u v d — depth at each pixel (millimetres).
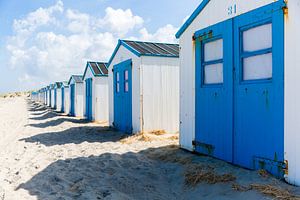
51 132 13328
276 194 3832
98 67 18875
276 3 4562
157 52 11531
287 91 4355
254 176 4656
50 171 6027
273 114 4633
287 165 4355
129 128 11883
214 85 6270
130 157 7090
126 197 4645
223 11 5898
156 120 11102
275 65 4578
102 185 5172
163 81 11266
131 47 11656
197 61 6820
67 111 27141
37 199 4430
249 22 5176
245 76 5406
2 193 4707
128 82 11922
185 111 7375
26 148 9234
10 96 102000
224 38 5871
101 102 17984
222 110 5934
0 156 8086
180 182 5246
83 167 6320
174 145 8297
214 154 6203
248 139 5195
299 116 4152
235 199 4062
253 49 5191
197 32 6801
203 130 6605
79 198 4508
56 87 33688
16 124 17688
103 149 8484
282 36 4441
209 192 4570
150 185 5211
